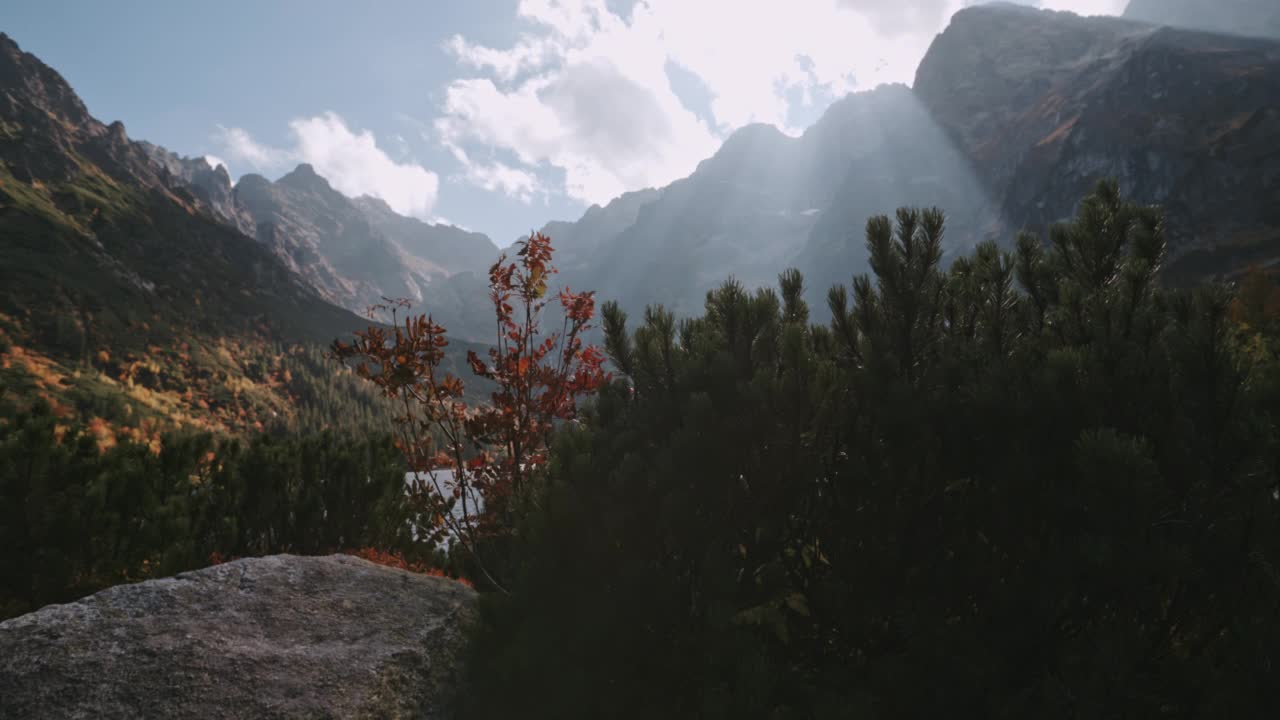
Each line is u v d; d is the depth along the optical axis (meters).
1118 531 2.11
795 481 2.83
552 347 6.05
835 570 2.80
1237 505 2.15
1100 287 3.18
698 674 2.55
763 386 2.79
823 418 2.80
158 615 3.90
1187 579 2.12
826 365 2.82
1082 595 2.21
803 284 3.79
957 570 2.50
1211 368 2.42
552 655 2.73
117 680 3.30
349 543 6.97
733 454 2.76
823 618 2.77
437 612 4.38
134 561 5.17
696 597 2.74
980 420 2.54
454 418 5.64
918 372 3.03
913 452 2.67
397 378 5.28
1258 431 2.20
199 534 5.88
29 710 3.09
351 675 3.54
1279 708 1.90
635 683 2.63
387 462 7.36
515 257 5.91
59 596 4.81
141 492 5.27
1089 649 2.17
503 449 5.80
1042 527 2.42
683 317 3.82
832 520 2.85
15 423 5.25
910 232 3.15
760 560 2.91
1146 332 2.68
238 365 187.25
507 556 3.88
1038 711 2.15
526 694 2.88
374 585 4.66
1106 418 2.40
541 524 2.81
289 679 3.46
